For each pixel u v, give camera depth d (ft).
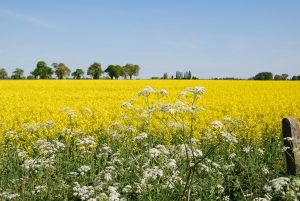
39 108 63.82
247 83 148.87
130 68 317.83
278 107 64.69
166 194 18.98
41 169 23.08
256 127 42.24
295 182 15.40
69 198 21.85
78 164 26.76
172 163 18.95
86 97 87.97
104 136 36.91
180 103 17.26
